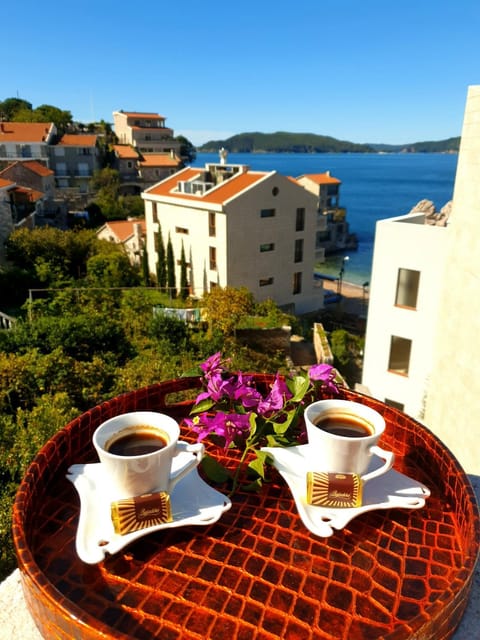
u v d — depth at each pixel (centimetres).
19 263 2647
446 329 966
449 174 18588
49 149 5216
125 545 135
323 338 1911
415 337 1261
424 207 2450
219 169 2984
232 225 2461
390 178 16500
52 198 4475
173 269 2742
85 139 5478
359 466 155
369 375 1379
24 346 1160
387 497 160
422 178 16525
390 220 1267
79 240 2877
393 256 1244
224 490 171
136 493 143
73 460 184
